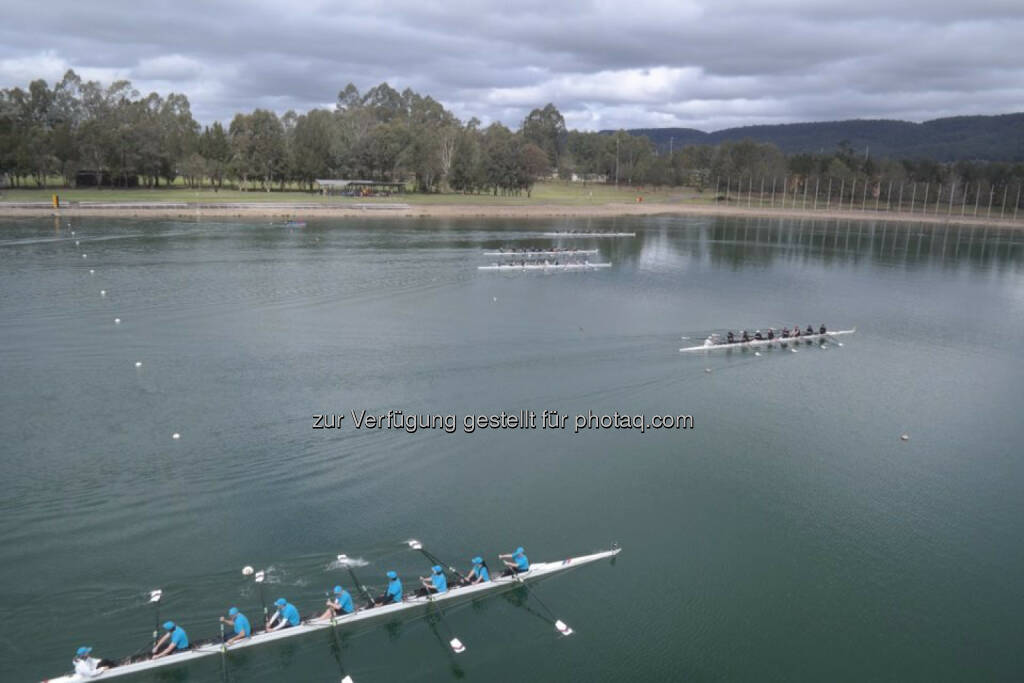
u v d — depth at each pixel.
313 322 61.09
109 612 25.58
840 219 190.00
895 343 64.38
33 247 91.62
